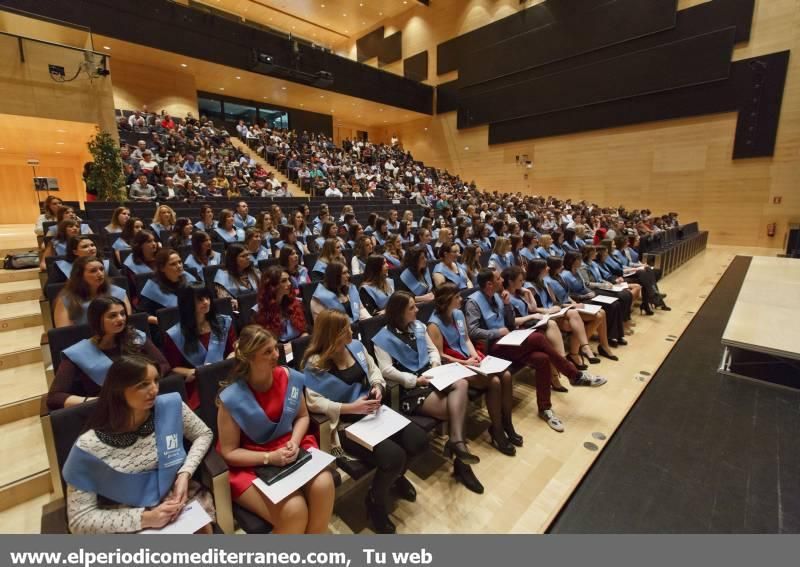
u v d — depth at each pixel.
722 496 2.03
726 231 11.37
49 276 3.21
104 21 9.86
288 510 1.47
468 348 2.64
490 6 15.34
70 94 7.09
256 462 1.57
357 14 18.03
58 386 1.80
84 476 1.29
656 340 4.19
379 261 3.50
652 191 12.50
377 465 1.78
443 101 17.70
